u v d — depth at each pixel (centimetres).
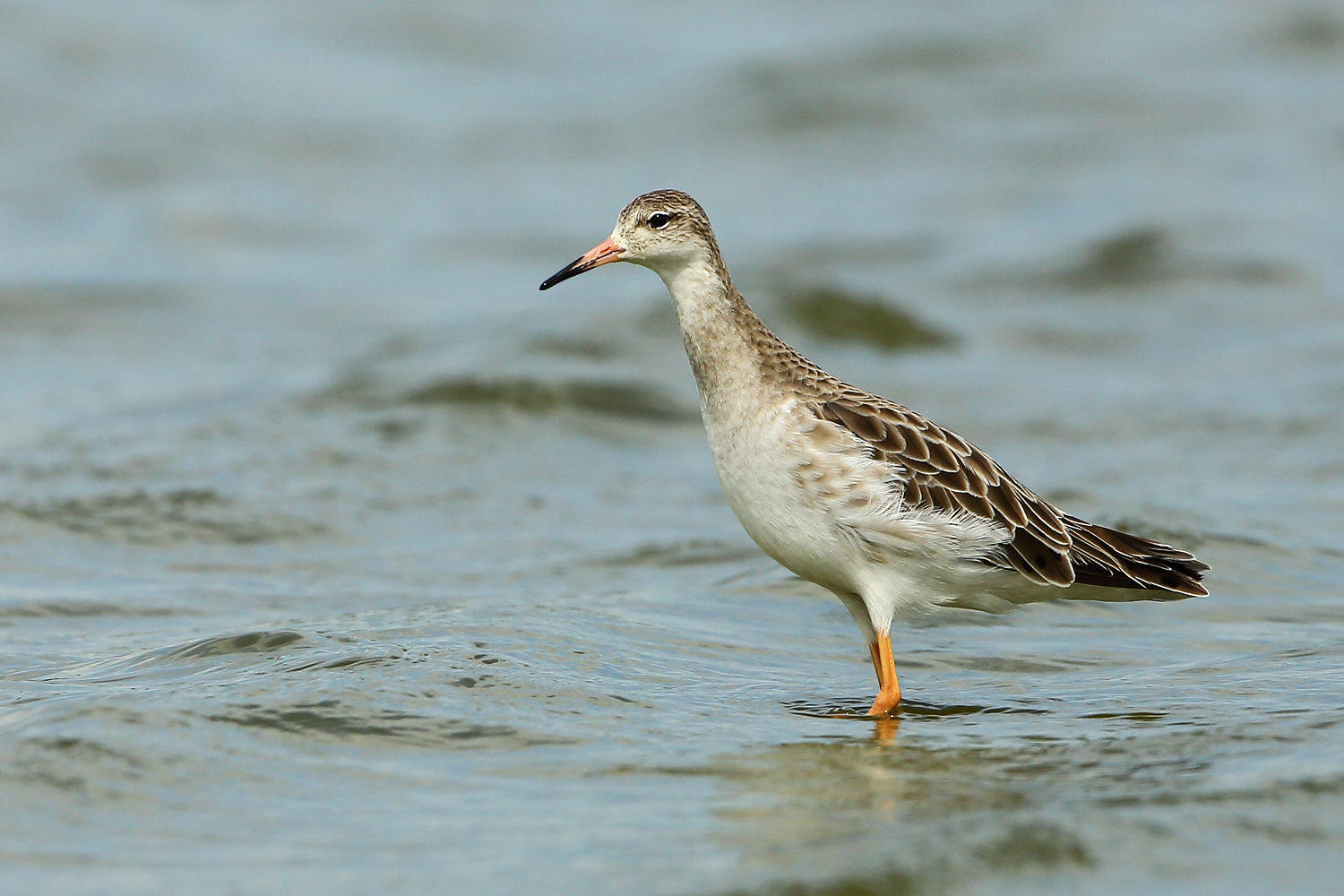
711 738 876
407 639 1004
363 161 3662
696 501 1532
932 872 662
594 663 998
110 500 1422
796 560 1010
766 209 3306
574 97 4241
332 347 2173
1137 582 1014
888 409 1012
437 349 1995
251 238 3023
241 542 1355
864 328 2219
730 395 1020
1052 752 848
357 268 2827
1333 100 4009
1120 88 4153
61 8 4122
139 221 3055
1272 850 690
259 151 3641
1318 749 821
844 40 4538
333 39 4481
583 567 1307
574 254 2970
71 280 2583
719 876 661
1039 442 1777
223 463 1550
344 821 741
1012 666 1057
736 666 1044
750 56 4453
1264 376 2044
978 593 1014
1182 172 3441
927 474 986
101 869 685
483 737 857
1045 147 3725
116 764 787
